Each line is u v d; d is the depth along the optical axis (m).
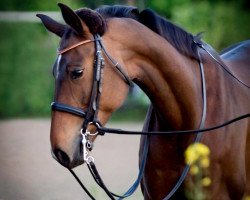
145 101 30.30
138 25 7.77
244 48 9.55
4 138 21.73
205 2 29.73
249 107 8.42
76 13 7.50
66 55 7.39
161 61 7.74
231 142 7.95
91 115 7.38
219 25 29.47
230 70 8.59
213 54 8.40
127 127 24.03
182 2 30.19
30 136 22.16
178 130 7.91
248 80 8.89
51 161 17.47
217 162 7.83
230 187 8.00
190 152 7.52
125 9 7.91
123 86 7.55
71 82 7.34
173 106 7.84
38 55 30.22
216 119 7.93
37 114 30.30
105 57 7.46
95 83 7.37
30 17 30.30
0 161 17.48
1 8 31.77
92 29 7.48
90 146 7.41
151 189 8.09
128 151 18.89
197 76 8.02
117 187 14.08
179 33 8.02
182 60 7.89
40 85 30.31
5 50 30.03
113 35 7.58
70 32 7.52
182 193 7.89
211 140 7.82
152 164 7.99
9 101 30.14
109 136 22.34
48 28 7.81
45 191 13.94
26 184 14.68
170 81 7.79
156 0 30.70
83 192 13.74
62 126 7.30
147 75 7.74
